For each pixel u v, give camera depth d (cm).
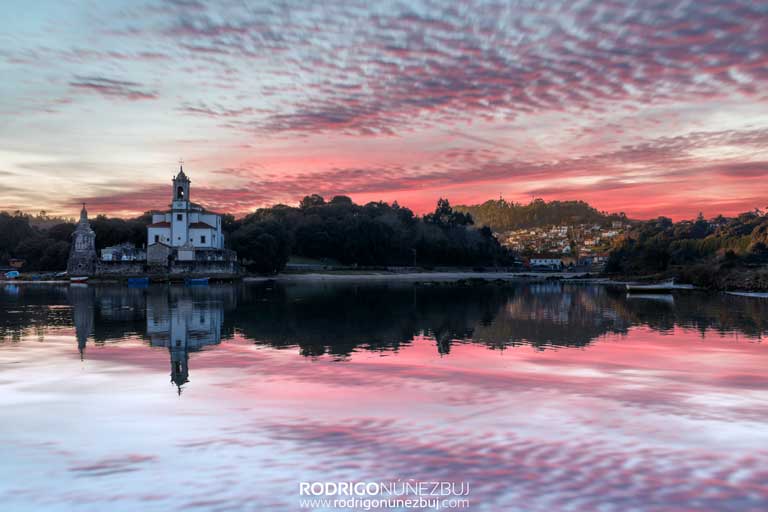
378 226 18012
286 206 19775
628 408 1560
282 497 995
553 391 1769
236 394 1739
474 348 2691
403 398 1681
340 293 7544
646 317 4291
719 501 966
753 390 1781
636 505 951
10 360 2353
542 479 1061
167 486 1043
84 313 4441
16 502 980
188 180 12369
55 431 1371
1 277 11369
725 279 8775
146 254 12025
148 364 2250
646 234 16800
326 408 1570
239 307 5069
